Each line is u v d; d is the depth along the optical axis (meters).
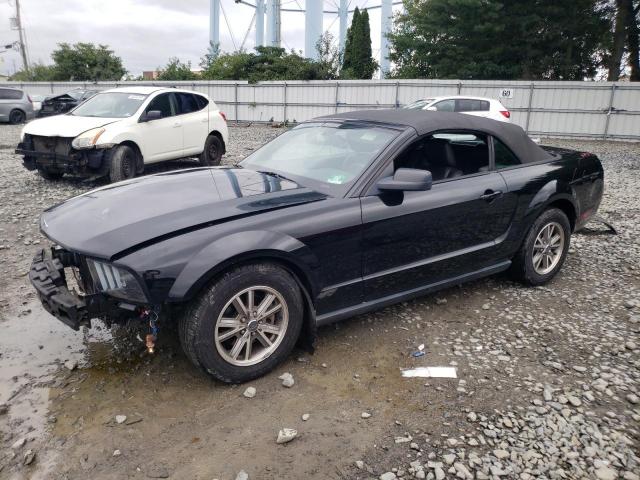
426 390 2.99
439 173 3.84
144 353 3.32
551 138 21.56
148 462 2.38
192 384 3.00
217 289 2.78
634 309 4.16
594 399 2.94
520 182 4.20
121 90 9.98
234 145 15.45
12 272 4.69
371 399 2.90
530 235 4.38
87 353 3.32
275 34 48.97
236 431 2.60
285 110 25.64
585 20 26.25
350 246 3.26
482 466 2.40
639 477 2.36
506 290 4.52
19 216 6.61
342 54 34.81
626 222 7.04
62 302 2.77
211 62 38.53
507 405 2.87
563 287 4.61
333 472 2.34
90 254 2.73
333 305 3.33
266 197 3.22
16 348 3.38
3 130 19.41
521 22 25.70
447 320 3.90
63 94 22.52
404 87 23.27
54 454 2.42
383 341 3.55
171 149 9.88
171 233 2.78
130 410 2.75
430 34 28.75
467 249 3.95
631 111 20.75
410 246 3.57
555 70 27.55
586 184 4.79
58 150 8.37
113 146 8.44
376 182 3.43
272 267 2.97
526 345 3.55
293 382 3.02
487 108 14.55
